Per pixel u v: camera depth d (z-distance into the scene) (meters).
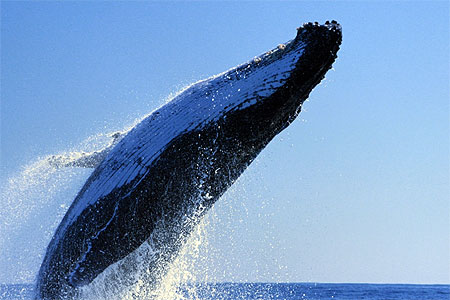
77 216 27.56
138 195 25.94
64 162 29.91
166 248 28.45
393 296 128.75
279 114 24.38
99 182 27.08
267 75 23.91
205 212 28.27
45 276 30.03
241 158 25.97
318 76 23.45
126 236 26.66
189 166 25.64
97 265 27.72
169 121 25.84
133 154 26.41
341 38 22.84
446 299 118.56
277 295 93.38
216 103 24.92
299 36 23.45
